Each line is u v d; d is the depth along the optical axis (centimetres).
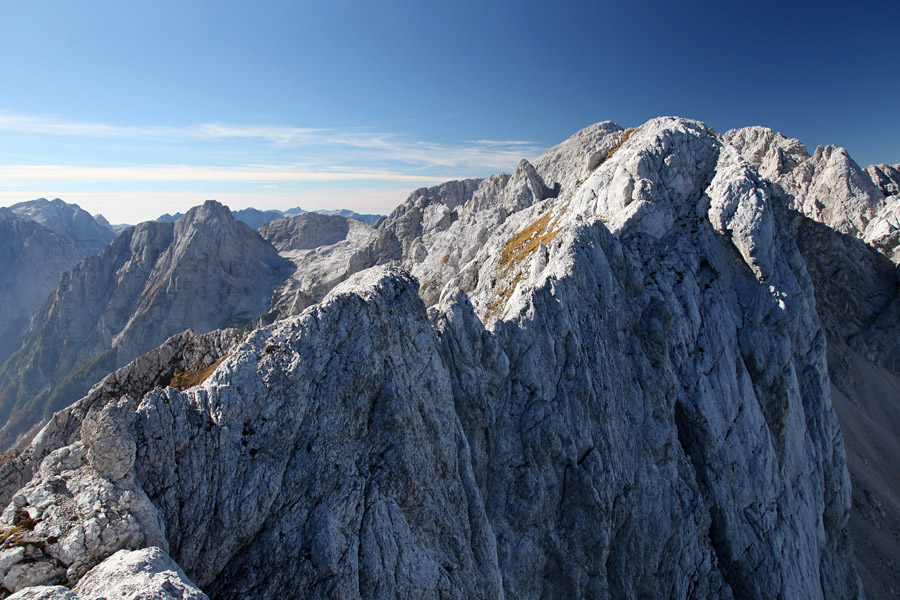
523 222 9319
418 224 19612
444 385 3353
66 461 2116
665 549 4294
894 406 10531
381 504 2544
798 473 5384
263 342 2633
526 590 3556
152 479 2128
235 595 2133
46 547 1731
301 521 2331
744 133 18200
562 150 19650
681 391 4869
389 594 2384
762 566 4497
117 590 1482
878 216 13150
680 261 5566
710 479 4681
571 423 4000
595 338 4441
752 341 5375
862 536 7950
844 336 11481
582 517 3797
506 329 4222
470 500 3141
